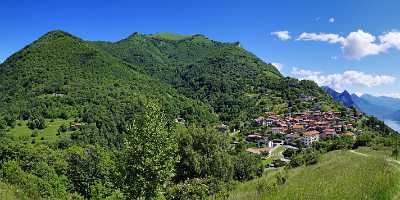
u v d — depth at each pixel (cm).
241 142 18500
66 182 7588
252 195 3194
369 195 2367
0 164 6494
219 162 5003
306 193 2716
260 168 6981
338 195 2486
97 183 6141
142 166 2744
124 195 2858
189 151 4962
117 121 19500
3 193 3191
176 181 4831
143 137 2794
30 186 5372
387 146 7031
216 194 3588
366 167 3584
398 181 2747
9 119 18988
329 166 4522
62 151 11244
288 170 5447
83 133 17525
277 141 19400
